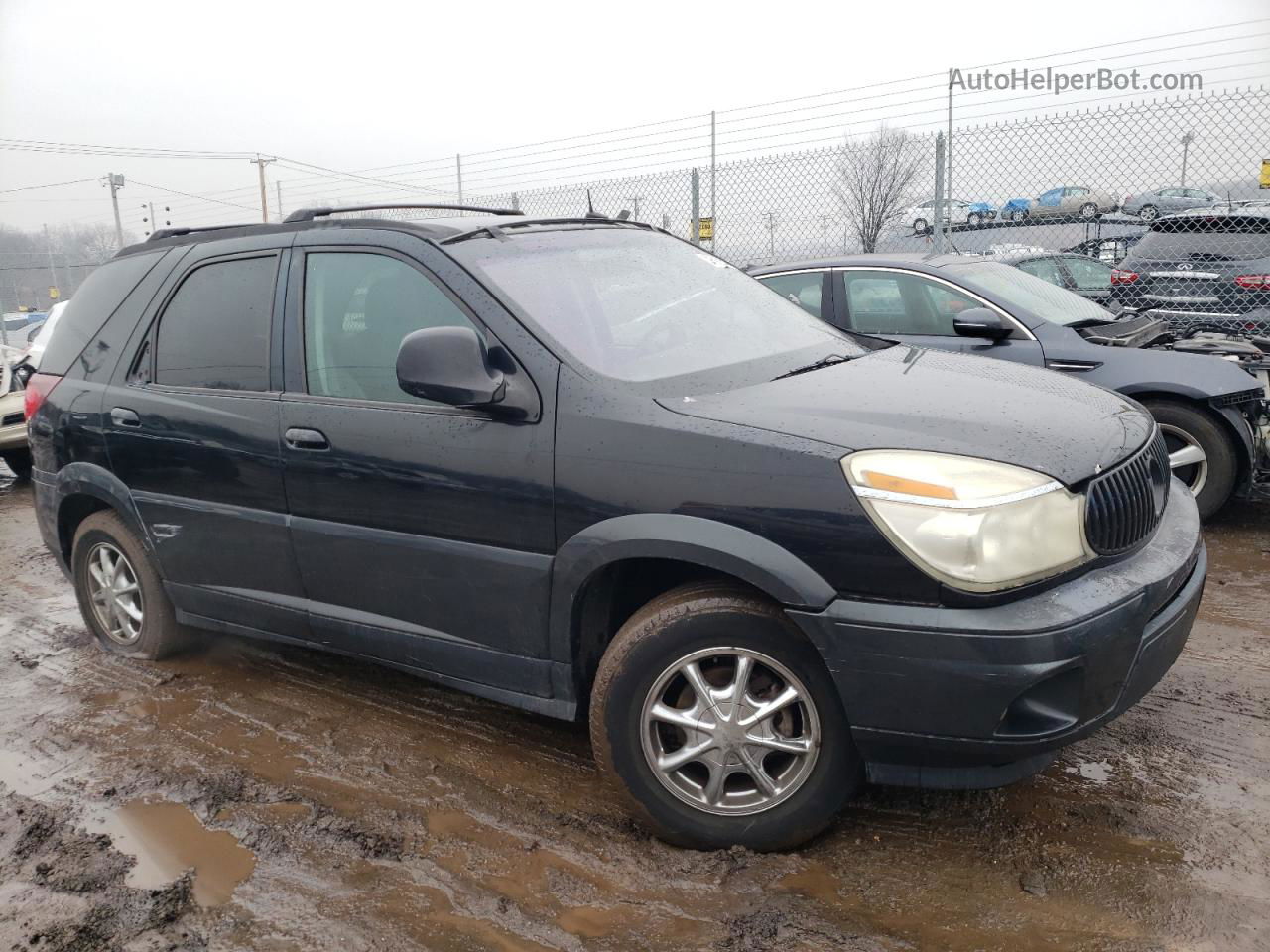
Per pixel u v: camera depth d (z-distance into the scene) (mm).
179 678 4090
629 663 2656
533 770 3223
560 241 3420
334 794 3105
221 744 3494
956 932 2348
